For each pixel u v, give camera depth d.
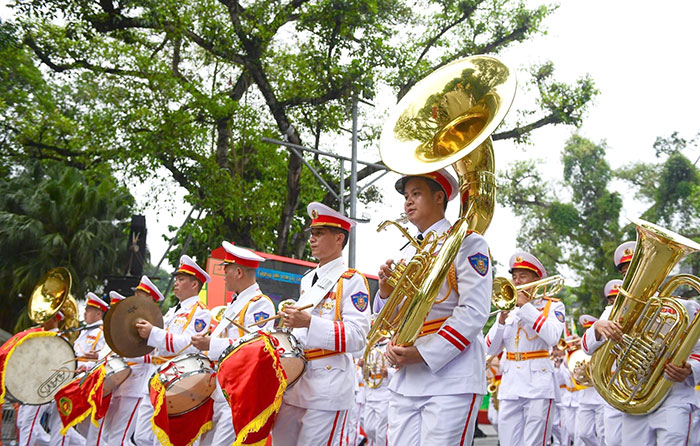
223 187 22.72
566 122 26.62
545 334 7.35
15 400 8.52
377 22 23.70
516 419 7.71
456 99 4.62
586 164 43.81
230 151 25.56
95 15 21.61
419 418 4.46
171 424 6.53
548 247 44.88
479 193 4.47
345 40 22.92
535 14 25.83
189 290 8.41
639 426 6.09
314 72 22.81
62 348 8.95
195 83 23.89
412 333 4.26
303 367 5.32
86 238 25.25
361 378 13.80
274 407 5.05
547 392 7.55
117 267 27.16
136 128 23.30
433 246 4.39
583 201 44.22
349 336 5.19
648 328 5.76
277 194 24.17
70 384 8.52
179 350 7.50
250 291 7.06
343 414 5.36
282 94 23.89
